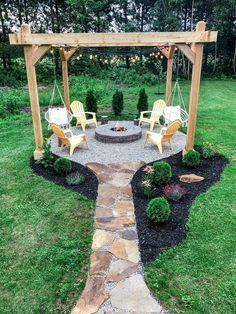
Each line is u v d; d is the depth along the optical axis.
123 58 22.50
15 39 5.47
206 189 5.28
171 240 3.94
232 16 21.97
